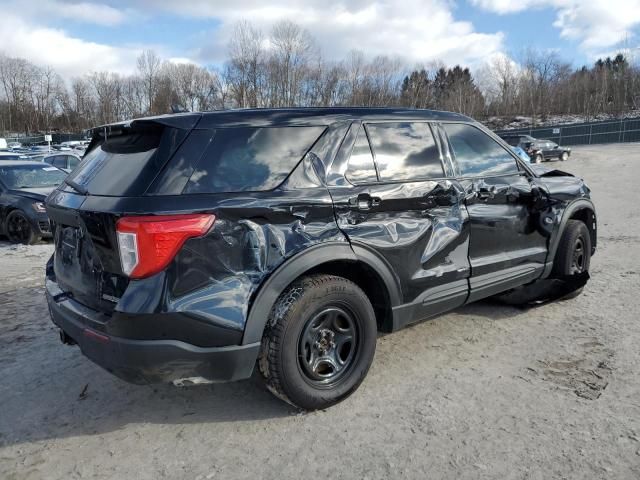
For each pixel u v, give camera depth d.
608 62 87.81
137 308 2.54
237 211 2.74
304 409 3.12
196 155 2.78
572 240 4.73
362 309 3.20
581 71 81.25
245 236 2.77
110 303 2.71
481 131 4.16
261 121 3.02
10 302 5.49
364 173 3.29
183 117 2.87
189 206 2.63
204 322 2.65
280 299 2.93
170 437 2.95
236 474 2.60
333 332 3.16
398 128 3.56
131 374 2.67
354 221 3.16
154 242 2.54
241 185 2.83
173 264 2.58
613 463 2.56
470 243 3.83
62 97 83.31
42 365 3.92
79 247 2.95
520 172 4.35
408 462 2.64
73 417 3.19
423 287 3.52
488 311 4.78
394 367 3.69
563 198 4.68
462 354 3.87
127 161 2.89
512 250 4.22
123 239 2.56
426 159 3.65
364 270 3.32
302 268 2.92
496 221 4.01
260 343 2.82
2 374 3.78
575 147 44.69
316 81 52.81
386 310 3.42
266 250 2.83
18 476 2.63
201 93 64.38
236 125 2.94
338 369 3.19
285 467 2.64
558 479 2.47
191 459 2.74
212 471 2.63
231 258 2.73
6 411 3.27
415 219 3.47
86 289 2.92
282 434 2.93
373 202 3.24
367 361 3.28
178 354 2.63
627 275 5.76
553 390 3.28
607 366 3.57
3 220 9.09
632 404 3.08
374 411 3.12
